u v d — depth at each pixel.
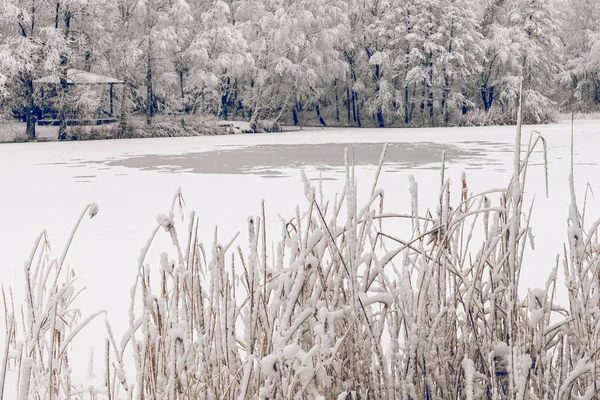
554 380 1.77
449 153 20.28
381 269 1.70
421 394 1.63
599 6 59.25
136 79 39.22
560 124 43.59
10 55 30.02
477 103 53.06
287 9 44.56
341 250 1.71
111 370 2.98
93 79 33.53
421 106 51.78
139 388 1.58
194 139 32.88
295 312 1.66
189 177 13.85
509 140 27.22
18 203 10.05
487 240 1.90
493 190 1.77
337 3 44.69
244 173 14.62
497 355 1.72
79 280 4.96
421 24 47.19
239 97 47.59
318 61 42.75
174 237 1.67
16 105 35.84
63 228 7.66
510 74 47.84
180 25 39.91
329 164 16.97
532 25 51.06
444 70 47.34
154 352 1.58
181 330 1.57
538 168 14.41
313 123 55.81
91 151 23.66
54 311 1.72
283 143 28.36
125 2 37.34
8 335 1.80
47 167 16.86
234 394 1.60
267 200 9.81
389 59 47.22
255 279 1.69
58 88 33.16
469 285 1.80
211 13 40.31
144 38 37.53
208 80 39.12
